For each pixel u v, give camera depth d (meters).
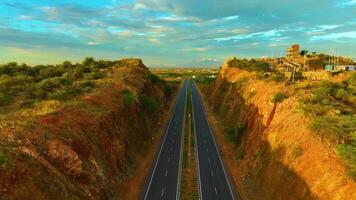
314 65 102.12
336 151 32.44
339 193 28.25
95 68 102.94
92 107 49.25
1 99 46.47
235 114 81.00
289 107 49.84
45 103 45.31
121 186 43.78
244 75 98.88
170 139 74.19
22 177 25.89
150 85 102.25
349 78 61.25
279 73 87.88
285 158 40.75
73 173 32.91
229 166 56.72
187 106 124.25
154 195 43.66
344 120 38.06
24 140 31.09
